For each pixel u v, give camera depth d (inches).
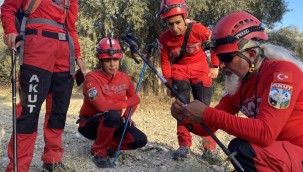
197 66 178.2
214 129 118.3
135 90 176.1
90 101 159.0
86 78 161.6
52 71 136.6
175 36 173.9
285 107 97.9
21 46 130.5
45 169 145.8
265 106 99.5
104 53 158.9
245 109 111.1
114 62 160.1
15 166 117.6
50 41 133.7
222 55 103.0
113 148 166.7
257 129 98.9
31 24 132.9
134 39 140.4
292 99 98.4
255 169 103.7
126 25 481.1
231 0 453.4
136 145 164.9
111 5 447.2
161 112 370.3
